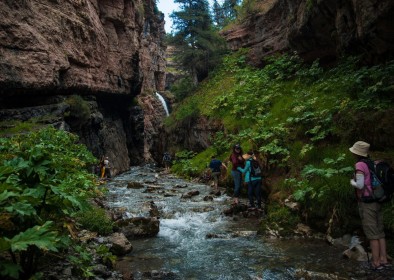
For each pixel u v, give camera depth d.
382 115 7.46
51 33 16.45
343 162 7.55
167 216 8.92
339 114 8.84
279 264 5.45
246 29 29.03
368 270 5.02
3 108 13.77
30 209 3.18
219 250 6.32
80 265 4.48
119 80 27.47
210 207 9.75
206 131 20.17
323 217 6.99
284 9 23.73
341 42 11.40
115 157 26.33
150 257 5.97
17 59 13.47
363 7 8.73
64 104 16.23
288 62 17.53
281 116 12.81
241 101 17.39
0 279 3.41
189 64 30.50
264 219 8.05
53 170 4.12
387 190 5.05
